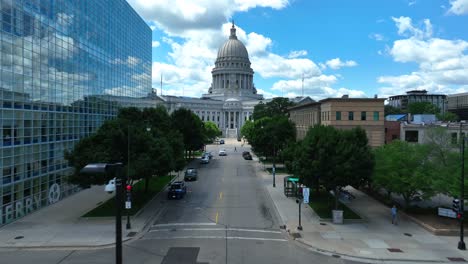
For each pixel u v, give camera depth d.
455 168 31.30
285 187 43.53
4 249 24.80
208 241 26.58
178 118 74.38
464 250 24.59
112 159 34.03
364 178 32.88
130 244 25.86
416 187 31.78
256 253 24.08
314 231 28.89
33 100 36.09
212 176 59.78
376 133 56.22
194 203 39.41
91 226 30.16
